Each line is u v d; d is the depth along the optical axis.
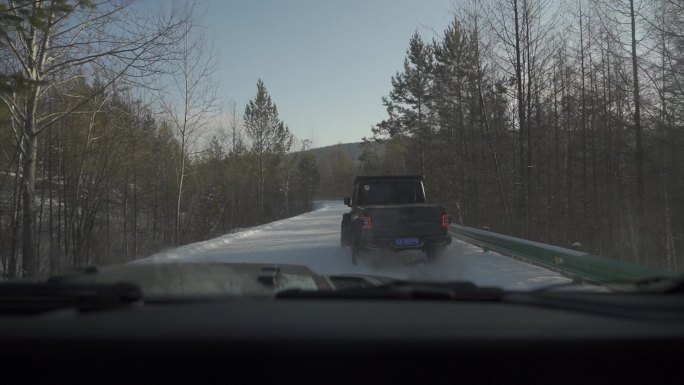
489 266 10.06
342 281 4.53
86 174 21.08
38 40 12.84
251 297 3.17
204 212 31.69
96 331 2.19
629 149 22.92
